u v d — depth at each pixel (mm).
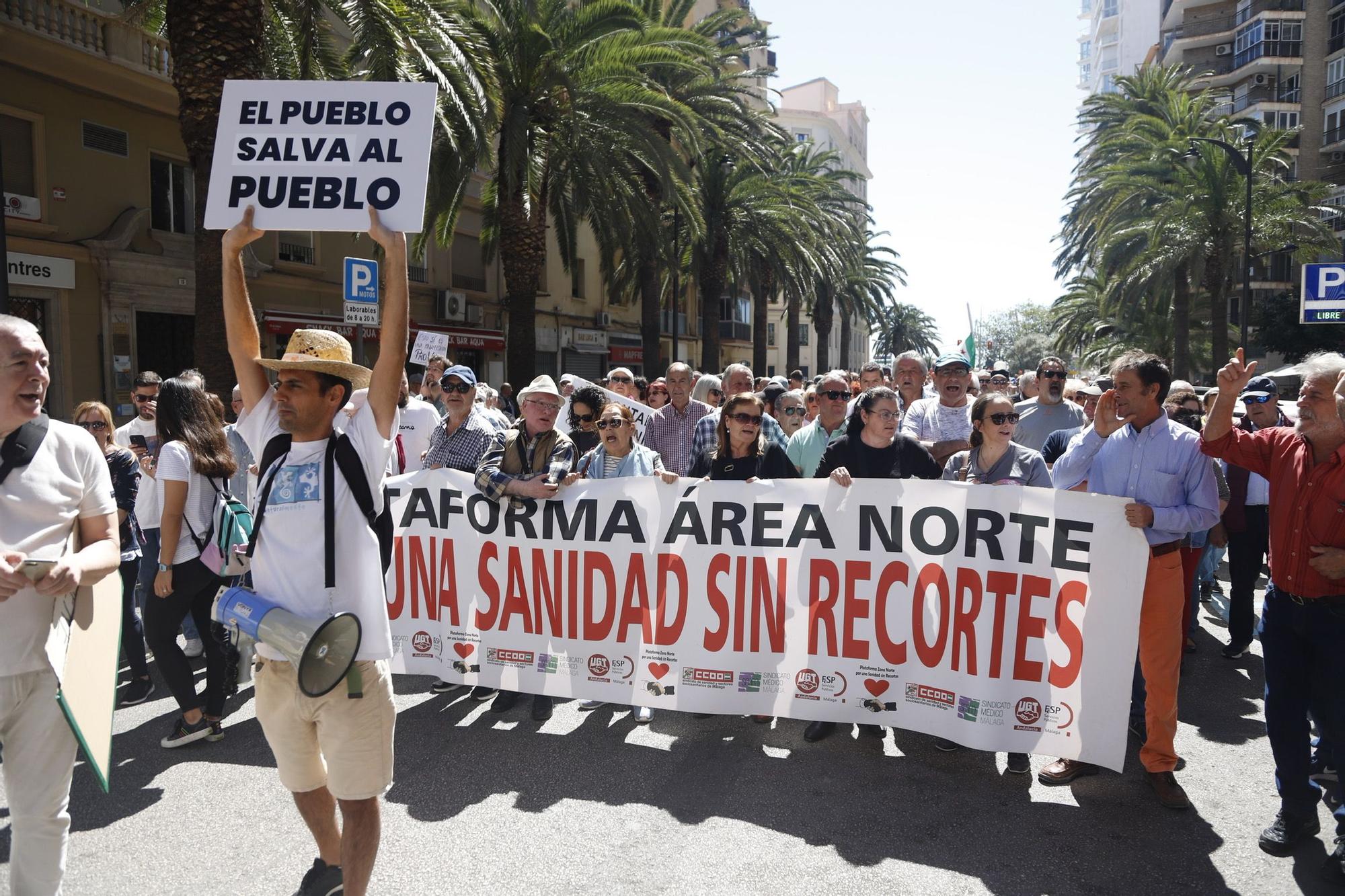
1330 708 3270
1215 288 29391
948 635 4254
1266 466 3514
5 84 13672
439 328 23375
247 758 4273
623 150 17500
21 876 2586
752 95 24062
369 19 11016
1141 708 4574
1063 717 3996
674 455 6676
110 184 15461
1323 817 3709
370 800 2742
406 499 5098
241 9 9961
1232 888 3141
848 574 4445
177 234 16688
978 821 3645
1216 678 5598
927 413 6445
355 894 2691
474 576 5004
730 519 4621
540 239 17672
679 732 4656
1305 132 53062
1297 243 31219
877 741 4547
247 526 4297
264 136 2959
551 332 29781
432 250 23688
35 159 14211
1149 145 30656
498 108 13852
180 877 3217
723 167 24891
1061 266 46719
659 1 20953
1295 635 3402
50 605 2600
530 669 4910
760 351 32062
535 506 4891
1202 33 58719
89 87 14719
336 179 2898
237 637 2875
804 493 4520
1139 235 31172
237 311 2912
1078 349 57125
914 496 4344
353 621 2559
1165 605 3842
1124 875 3223
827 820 3637
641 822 3619
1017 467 4480
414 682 5520
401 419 6770
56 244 14367
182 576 4344
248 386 2908
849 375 14516
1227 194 27812
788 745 4484
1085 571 3967
